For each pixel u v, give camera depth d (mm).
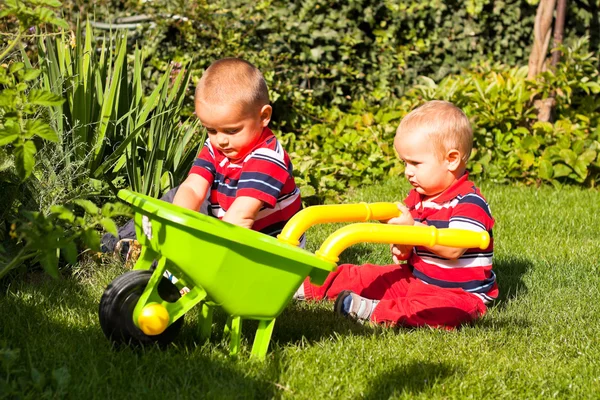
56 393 2090
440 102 3100
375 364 2488
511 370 2500
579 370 2529
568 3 7867
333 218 2576
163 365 2324
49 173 3492
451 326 2996
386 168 6184
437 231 2480
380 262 3918
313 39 7266
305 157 5855
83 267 3459
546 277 3717
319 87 7355
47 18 2295
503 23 7988
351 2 7500
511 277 3697
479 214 2988
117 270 3404
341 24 7453
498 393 2350
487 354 2623
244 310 2369
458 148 3020
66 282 3217
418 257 3170
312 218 2516
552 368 2537
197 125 4293
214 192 3029
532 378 2445
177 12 6863
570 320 3076
